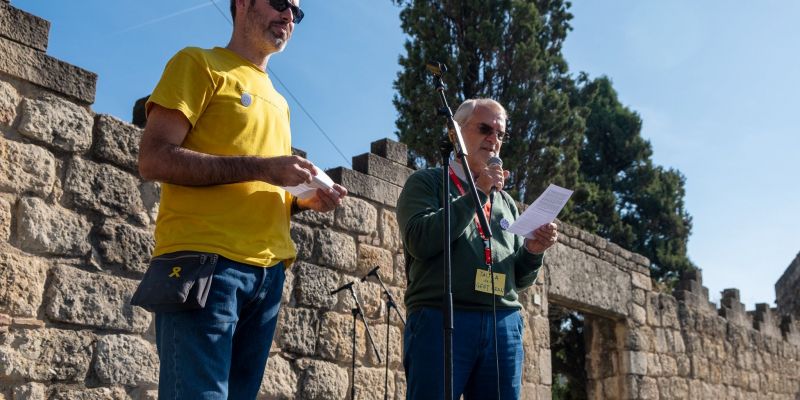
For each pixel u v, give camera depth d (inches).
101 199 185.2
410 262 142.4
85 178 182.7
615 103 1112.2
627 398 409.4
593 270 398.0
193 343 98.1
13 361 161.8
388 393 255.6
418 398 128.6
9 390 161.2
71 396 170.4
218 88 109.6
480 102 149.7
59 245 174.6
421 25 689.6
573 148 730.2
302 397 226.1
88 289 177.9
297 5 121.6
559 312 683.4
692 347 476.1
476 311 133.0
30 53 175.8
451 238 129.2
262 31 117.2
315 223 243.9
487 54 688.4
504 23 700.0
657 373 435.5
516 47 686.5
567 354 717.9
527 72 688.4
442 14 703.7
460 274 133.2
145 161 102.8
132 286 186.9
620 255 428.1
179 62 108.4
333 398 235.0
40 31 178.5
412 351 132.3
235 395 109.0
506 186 685.9
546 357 346.6
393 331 264.1
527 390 330.3
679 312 473.4
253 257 105.6
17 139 171.6
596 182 1060.5
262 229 109.1
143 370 184.9
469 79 682.2
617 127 1079.6
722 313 532.1
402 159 286.8
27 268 167.8
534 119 684.7
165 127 104.0
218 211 105.4
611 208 950.4
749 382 539.2
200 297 97.7
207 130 108.0
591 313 410.3
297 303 231.9
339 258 248.7
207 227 103.5
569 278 375.9
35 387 164.7
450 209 129.0
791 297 851.4
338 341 241.1
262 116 113.1
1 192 166.9
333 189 113.8
